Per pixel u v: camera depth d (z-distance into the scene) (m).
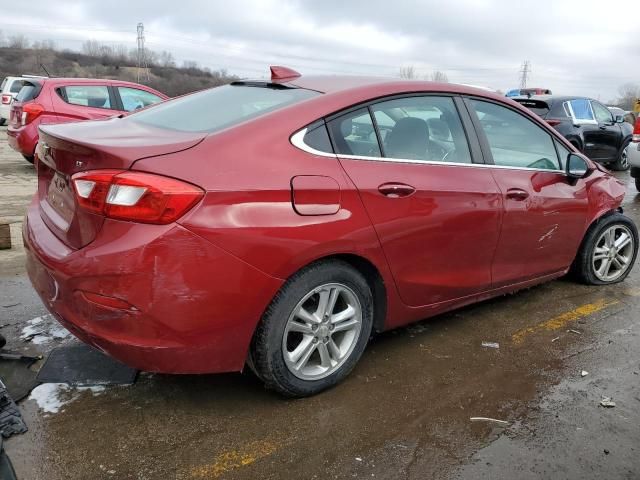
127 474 2.26
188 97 3.41
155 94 10.00
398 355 3.33
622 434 2.66
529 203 3.65
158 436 2.49
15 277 4.22
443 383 3.04
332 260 2.73
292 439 2.52
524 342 3.57
